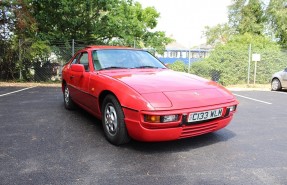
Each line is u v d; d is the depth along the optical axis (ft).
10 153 11.53
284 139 14.26
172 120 10.69
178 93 11.59
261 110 22.74
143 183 9.11
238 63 47.26
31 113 19.08
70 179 9.30
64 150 11.94
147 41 63.82
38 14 47.11
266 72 49.19
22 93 29.71
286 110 22.88
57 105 22.24
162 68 16.35
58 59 43.93
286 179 9.61
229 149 12.48
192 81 13.28
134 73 14.15
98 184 8.99
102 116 13.39
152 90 11.49
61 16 47.65
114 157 11.22
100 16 50.83
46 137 13.71
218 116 11.94
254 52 48.24
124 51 16.89
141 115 10.73
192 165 10.61
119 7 52.47
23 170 9.93
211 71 46.65
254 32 86.12
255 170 10.30
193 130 11.44
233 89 40.93
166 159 11.12
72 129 15.17
